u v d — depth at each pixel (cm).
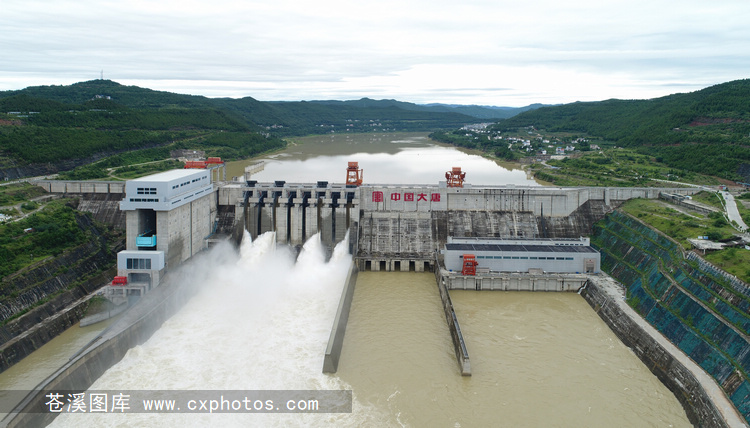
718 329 7450
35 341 8250
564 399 7081
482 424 6538
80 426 6500
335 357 7831
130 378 7569
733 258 8606
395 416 6669
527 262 11194
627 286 10250
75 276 9931
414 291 11006
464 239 12269
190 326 9281
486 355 8212
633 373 7762
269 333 9000
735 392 6456
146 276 10200
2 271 8731
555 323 9431
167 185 10544
